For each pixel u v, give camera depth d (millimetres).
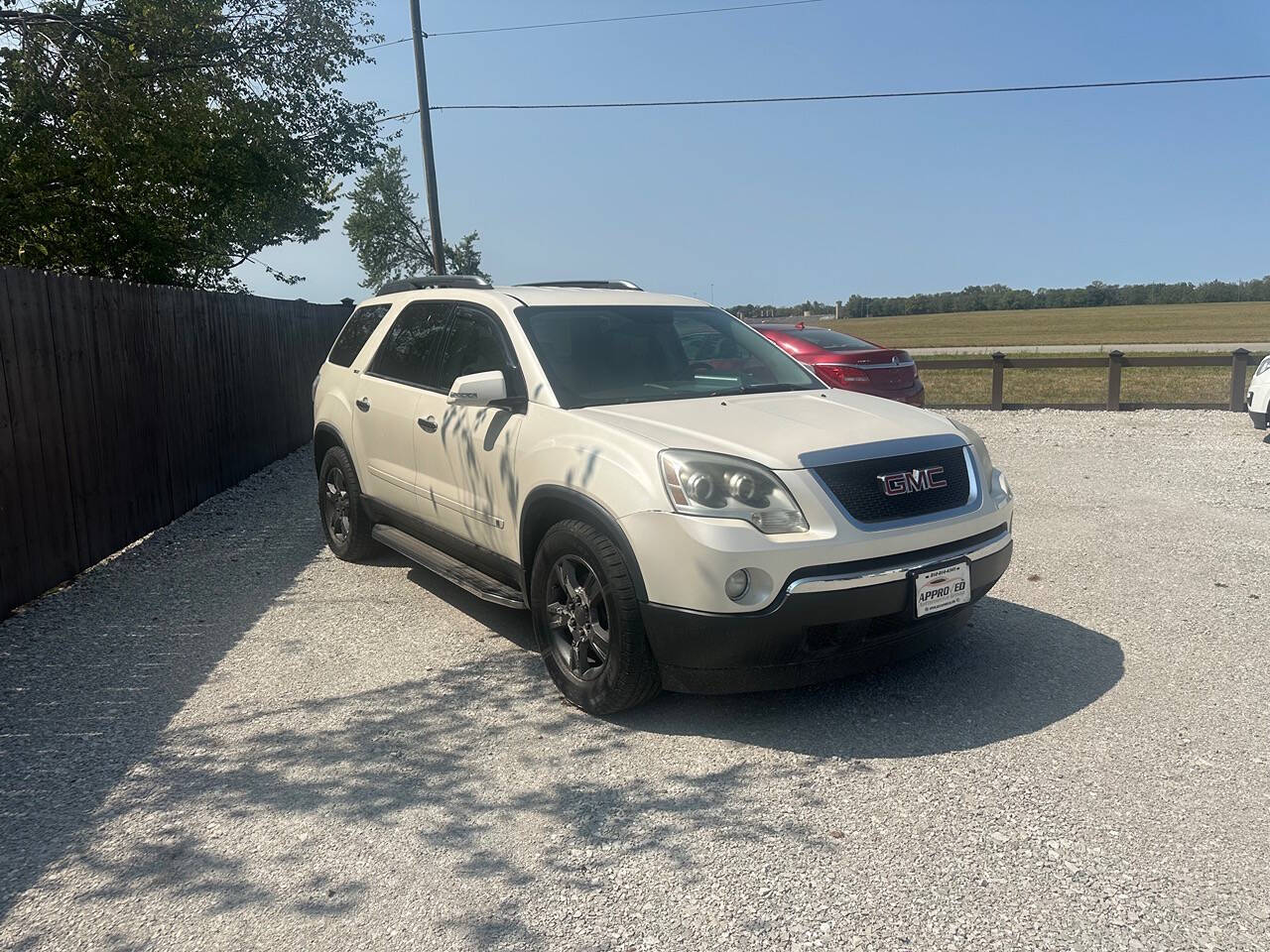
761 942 2633
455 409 5168
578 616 4172
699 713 4176
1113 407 15383
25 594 5859
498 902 2840
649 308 5445
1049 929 2658
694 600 3672
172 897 2896
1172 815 3232
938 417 4547
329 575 6516
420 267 38500
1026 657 4711
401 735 4008
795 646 3715
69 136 11367
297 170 14758
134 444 7488
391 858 3086
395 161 37219
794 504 3738
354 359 6672
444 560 5461
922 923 2697
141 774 3699
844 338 12680
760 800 3410
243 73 13828
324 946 2660
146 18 11375
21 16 11156
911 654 4086
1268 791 3375
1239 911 2713
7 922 2787
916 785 3484
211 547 7344
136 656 4988
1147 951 2557
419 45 23141
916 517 3959
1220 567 6234
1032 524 7598
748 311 36500
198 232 13891
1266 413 11445
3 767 3775
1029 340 42469
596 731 4020
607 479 3961
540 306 5129
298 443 12930
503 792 3504
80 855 3137
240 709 4305
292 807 3420
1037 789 3432
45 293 6168
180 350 8523
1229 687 4297
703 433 4016
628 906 2809
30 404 5961
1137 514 7863
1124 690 4293
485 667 4770
